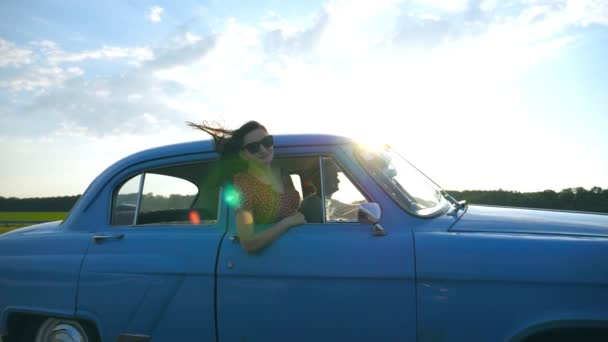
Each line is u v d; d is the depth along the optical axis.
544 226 2.50
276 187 2.70
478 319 2.23
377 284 2.36
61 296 2.82
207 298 2.57
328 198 2.68
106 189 3.04
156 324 2.64
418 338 2.28
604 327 2.10
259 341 2.46
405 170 2.97
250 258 2.53
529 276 2.21
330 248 2.46
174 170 2.95
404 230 2.48
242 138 2.61
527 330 2.16
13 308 2.92
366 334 2.34
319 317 2.39
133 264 2.72
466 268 2.27
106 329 2.71
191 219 2.87
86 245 2.90
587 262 2.20
